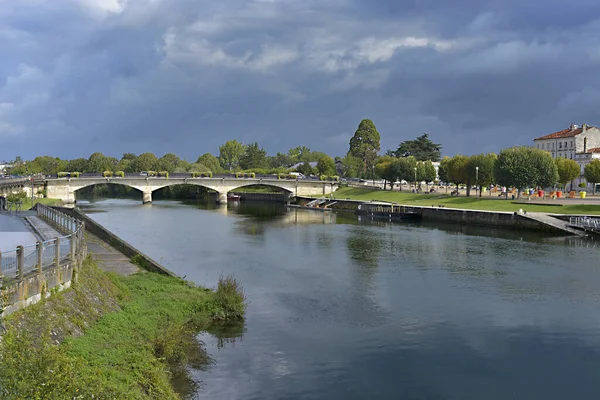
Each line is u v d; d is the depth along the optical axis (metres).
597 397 25.20
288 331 33.12
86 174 158.25
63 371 14.27
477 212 98.38
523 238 79.81
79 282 27.47
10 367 13.80
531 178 110.56
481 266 56.03
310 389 25.20
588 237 79.81
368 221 110.56
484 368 28.34
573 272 52.88
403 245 72.19
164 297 34.97
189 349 28.77
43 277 22.83
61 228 48.25
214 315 34.34
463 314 37.91
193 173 169.50
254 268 53.84
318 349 30.23
